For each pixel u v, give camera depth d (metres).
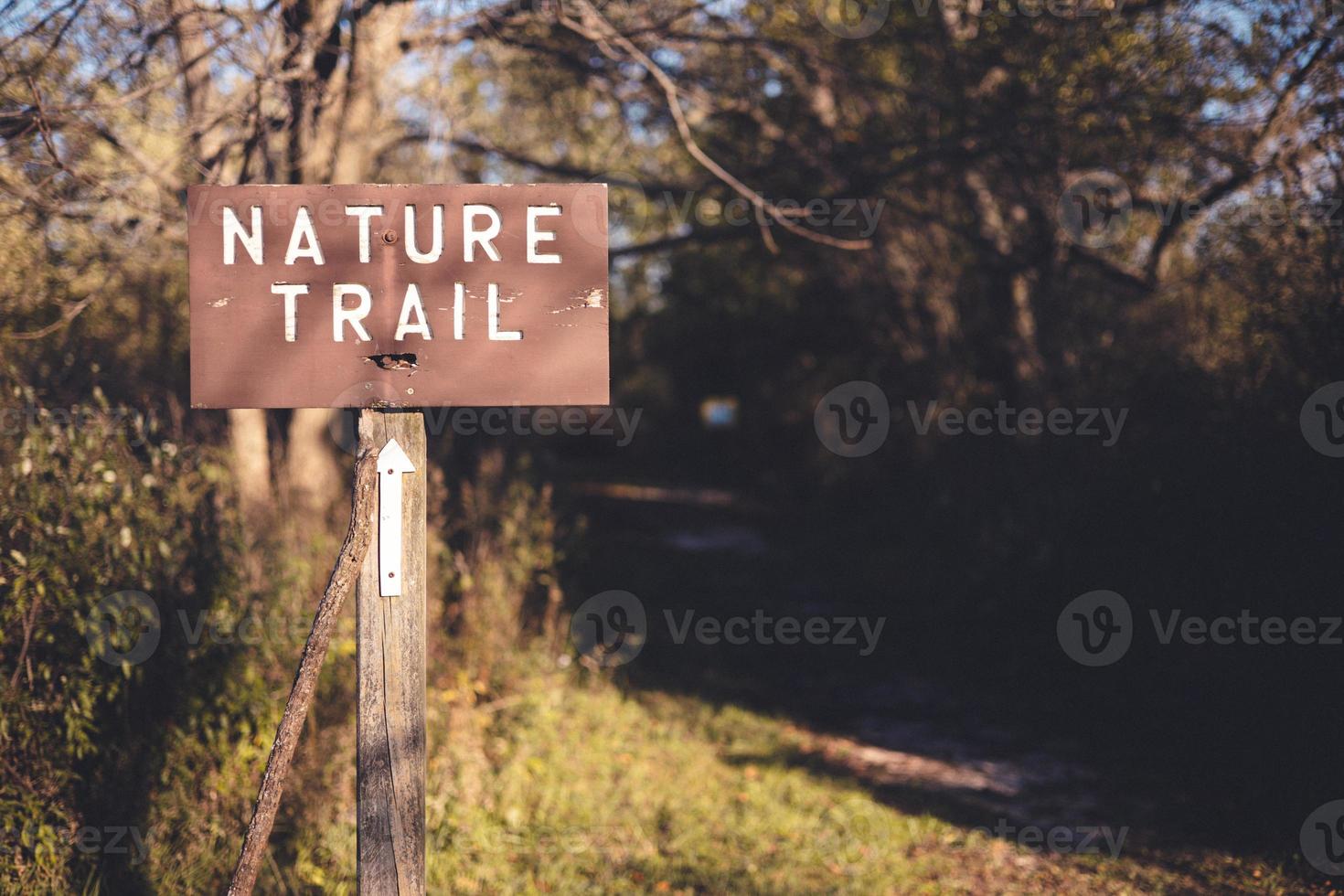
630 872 4.92
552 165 10.50
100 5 4.99
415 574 2.77
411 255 2.75
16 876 3.95
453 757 5.60
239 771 4.59
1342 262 6.00
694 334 24.17
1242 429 6.70
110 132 5.47
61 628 4.14
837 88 10.28
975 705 8.26
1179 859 5.21
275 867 4.29
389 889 2.74
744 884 4.83
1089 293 10.95
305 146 6.40
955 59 9.25
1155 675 7.41
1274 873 4.98
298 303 2.72
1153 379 8.00
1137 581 7.64
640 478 31.78
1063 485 9.47
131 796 4.28
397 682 2.75
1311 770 5.58
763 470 28.00
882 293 14.73
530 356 2.77
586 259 2.78
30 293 5.29
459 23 7.04
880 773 6.66
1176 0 7.25
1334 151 6.13
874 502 18.14
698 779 6.29
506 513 7.54
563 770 5.95
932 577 12.91
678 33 8.07
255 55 5.53
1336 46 6.23
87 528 4.27
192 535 4.81
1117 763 6.73
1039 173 9.05
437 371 2.75
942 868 5.16
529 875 4.77
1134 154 8.11
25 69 4.85
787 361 23.47
